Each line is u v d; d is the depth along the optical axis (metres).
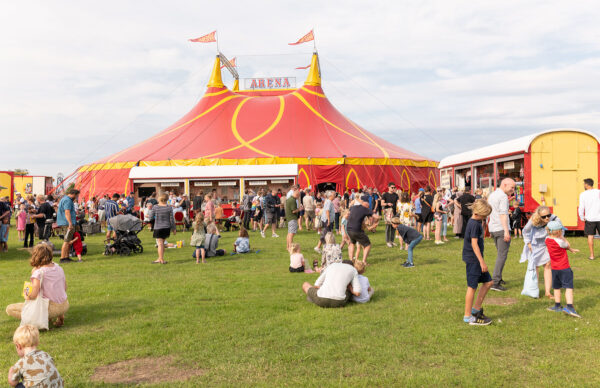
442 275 8.79
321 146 28.94
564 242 6.00
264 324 5.70
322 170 27.03
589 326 5.44
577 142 14.31
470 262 5.60
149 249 13.84
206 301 7.00
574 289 7.39
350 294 6.76
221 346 4.93
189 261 11.28
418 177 30.62
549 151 14.36
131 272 9.74
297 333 5.32
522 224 14.91
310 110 33.53
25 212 16.61
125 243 12.62
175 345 4.98
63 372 4.26
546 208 6.82
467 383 3.91
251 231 18.97
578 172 14.29
